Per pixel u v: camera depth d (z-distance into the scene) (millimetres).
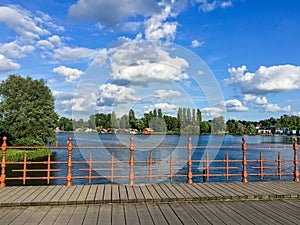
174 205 5625
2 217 4848
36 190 6375
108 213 5094
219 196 5980
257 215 5055
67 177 6902
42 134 30188
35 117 30141
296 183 7395
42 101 31141
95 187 6699
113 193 6145
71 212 5133
